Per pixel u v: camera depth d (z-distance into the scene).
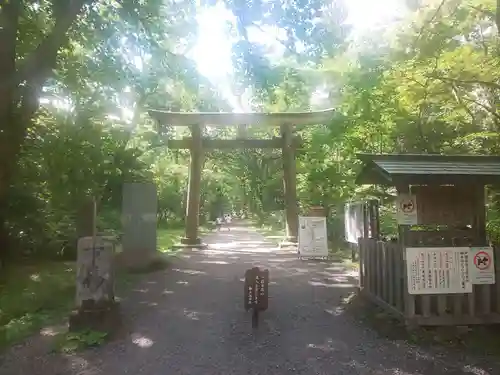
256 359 5.67
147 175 18.66
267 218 42.47
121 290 10.02
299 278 11.54
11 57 10.06
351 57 11.52
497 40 8.98
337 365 5.42
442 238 6.60
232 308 8.34
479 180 6.41
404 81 9.47
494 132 9.76
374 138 14.36
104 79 13.43
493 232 8.90
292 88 11.59
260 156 33.34
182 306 8.50
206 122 18.77
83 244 6.89
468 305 6.39
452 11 8.26
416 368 5.29
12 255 12.79
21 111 10.62
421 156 7.11
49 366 5.47
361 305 8.09
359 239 8.86
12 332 6.77
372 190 13.81
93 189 14.89
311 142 17.61
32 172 13.20
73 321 6.71
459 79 8.73
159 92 17.20
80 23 12.11
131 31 11.45
